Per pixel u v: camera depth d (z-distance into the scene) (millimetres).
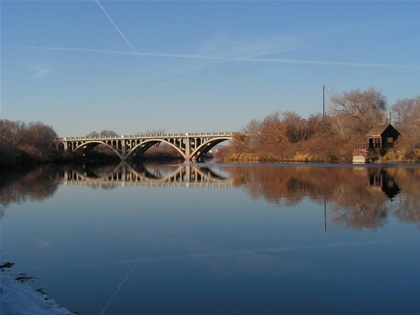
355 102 102625
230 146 129125
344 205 26703
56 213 26219
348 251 16203
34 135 126125
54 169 87625
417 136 83062
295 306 11211
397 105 110375
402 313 10703
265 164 91438
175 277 13547
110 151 164000
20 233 20344
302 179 46688
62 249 17219
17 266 14953
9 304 10617
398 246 16828
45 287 12742
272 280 13164
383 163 81250
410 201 28078
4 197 35062
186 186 44125
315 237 18469
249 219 22781
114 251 16781
